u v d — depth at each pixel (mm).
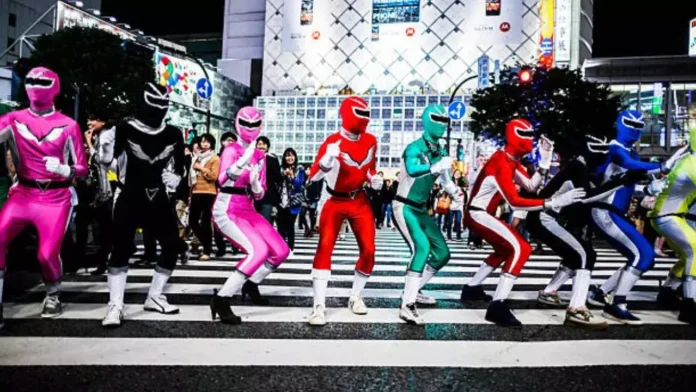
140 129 3682
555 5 62344
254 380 2574
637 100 31531
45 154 3594
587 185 4395
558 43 62031
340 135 3973
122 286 3689
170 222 3926
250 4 78938
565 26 61781
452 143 49125
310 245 10492
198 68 43125
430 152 4121
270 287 5422
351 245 10977
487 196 4281
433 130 4094
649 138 31141
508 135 4270
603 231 4418
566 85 20422
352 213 4066
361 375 2701
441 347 3281
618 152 4281
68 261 5859
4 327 3436
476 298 5035
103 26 35031
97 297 4469
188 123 42531
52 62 22172
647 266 4207
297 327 3701
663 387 2648
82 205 5887
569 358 3113
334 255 8859
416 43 69562
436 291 5527
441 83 68750
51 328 3439
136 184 3727
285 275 6316
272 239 4160
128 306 4207
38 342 3113
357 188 4062
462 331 3725
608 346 3412
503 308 4012
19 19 47219
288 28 73375
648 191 4332
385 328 3752
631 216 11711
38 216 3590
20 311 3898
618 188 4375
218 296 3756
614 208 4402
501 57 66562
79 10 33219
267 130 62281
